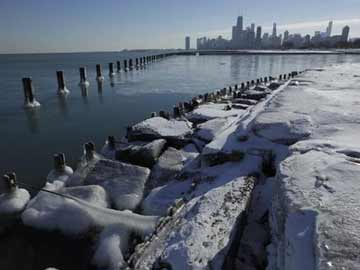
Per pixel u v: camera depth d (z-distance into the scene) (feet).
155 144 23.84
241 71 119.14
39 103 56.08
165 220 12.19
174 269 8.77
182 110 38.93
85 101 58.80
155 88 74.43
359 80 40.19
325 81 39.50
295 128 17.75
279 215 9.15
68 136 37.06
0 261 14.82
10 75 113.60
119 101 58.29
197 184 16.14
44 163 28.73
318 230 6.81
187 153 23.80
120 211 16.28
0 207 17.98
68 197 17.12
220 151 18.06
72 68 153.07
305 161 10.85
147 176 20.38
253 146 17.75
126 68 126.00
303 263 6.26
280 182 9.80
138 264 9.80
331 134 16.28
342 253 6.02
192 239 9.77
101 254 13.82
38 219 16.37
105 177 20.02
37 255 14.88
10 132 38.88
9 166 28.09
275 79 75.15
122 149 24.70
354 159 11.24
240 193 12.76
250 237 10.91
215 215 11.05
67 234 15.47
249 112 27.30
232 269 9.48
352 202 7.79
